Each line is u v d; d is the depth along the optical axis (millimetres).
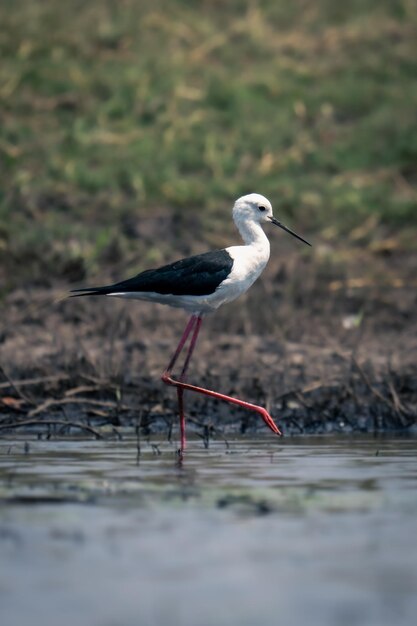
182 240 17828
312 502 7949
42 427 11789
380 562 6520
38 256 16969
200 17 23688
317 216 18750
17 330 15188
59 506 7801
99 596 5930
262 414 11297
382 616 5660
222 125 20781
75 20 22984
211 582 6160
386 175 19906
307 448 10508
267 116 21031
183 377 11289
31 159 19375
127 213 18328
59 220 18062
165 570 6367
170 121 20594
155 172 19344
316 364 14055
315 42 23203
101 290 11438
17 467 9320
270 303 16234
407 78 22312
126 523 7332
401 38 23438
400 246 18156
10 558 6574
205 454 10141
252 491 8312
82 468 9297
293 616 5652
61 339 14828
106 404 11953
